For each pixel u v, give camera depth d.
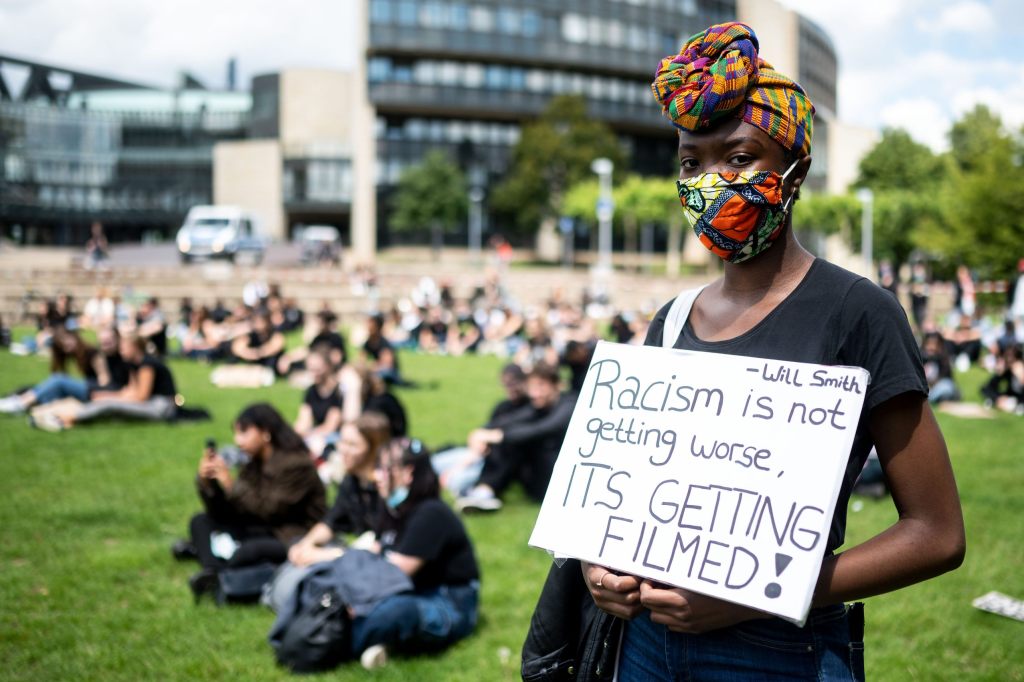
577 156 71.12
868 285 1.92
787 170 1.96
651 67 81.25
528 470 8.62
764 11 74.12
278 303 25.77
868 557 1.78
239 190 79.56
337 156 77.56
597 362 2.25
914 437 1.81
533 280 48.38
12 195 86.44
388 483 5.33
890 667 4.87
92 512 7.89
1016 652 5.05
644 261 77.38
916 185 74.38
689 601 1.87
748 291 2.07
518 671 4.89
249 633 5.41
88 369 12.85
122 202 91.06
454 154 77.44
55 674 4.84
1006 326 21.33
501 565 6.71
